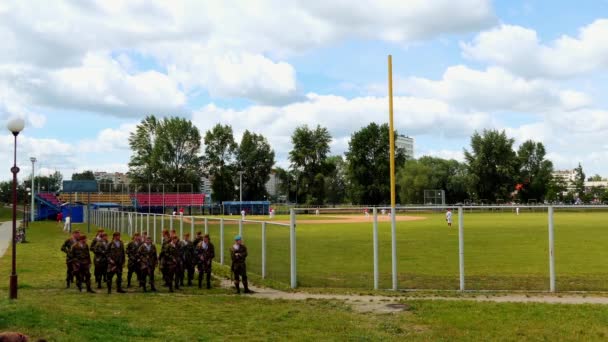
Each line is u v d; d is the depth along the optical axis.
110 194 99.25
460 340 10.31
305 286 17.45
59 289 17.56
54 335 10.33
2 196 169.00
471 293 15.46
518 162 117.31
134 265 17.81
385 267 22.17
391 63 19.48
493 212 90.62
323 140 122.19
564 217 72.25
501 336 10.52
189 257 18.61
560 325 11.18
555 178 151.50
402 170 119.88
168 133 116.94
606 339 10.20
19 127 16.23
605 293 15.27
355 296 15.30
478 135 118.75
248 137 126.56
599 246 30.28
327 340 10.40
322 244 32.62
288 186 133.25
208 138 122.75
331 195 167.62
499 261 23.95
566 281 17.91
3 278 19.62
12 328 10.76
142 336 10.61
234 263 16.61
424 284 17.47
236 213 103.44
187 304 14.48
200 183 123.06
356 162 118.44
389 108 19.12
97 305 14.16
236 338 10.56
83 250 17.23
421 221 65.00
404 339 10.41
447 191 132.50
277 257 24.62
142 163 117.38
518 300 14.25
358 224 59.06
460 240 15.81
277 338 10.57
